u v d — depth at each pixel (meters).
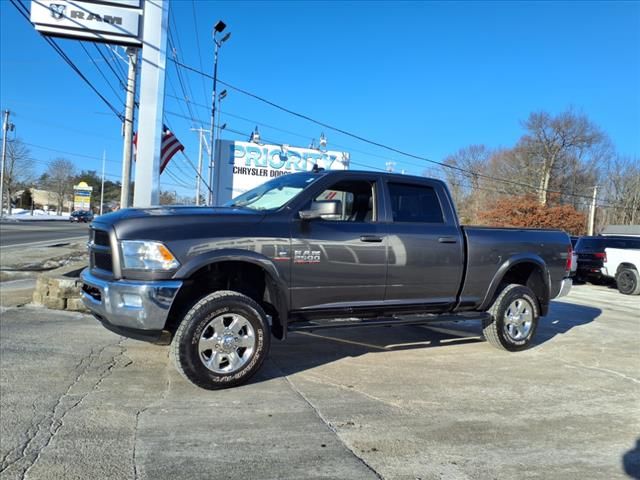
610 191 71.25
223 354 4.65
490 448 3.68
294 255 4.94
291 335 7.16
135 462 3.25
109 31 10.40
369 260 5.37
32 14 10.09
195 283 4.90
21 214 74.19
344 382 5.09
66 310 7.88
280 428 3.89
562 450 3.69
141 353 5.73
